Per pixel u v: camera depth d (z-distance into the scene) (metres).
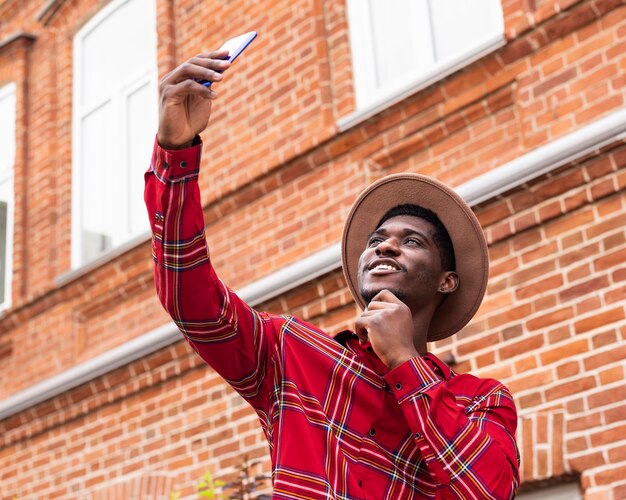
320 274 6.98
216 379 7.74
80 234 9.91
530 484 5.62
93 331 9.23
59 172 10.23
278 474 2.30
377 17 7.80
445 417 2.30
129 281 8.88
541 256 5.91
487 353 5.98
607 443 5.37
